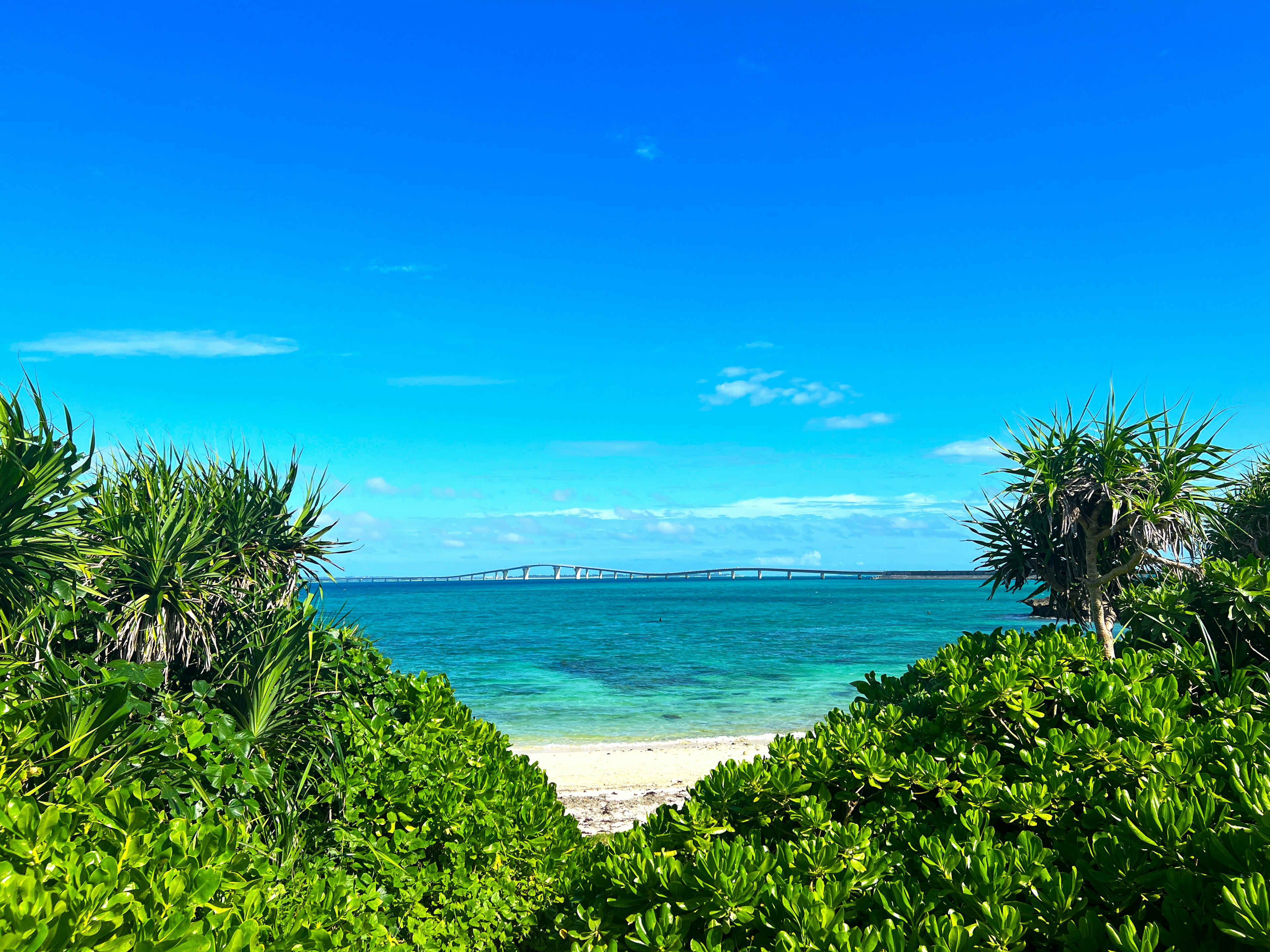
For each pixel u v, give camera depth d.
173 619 5.05
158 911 2.14
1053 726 3.56
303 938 2.79
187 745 4.21
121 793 2.61
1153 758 2.98
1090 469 8.06
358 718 5.52
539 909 4.37
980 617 71.88
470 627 63.19
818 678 30.03
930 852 2.62
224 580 5.54
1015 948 2.22
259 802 4.57
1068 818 2.84
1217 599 4.82
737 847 2.72
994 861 2.48
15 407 3.83
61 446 3.96
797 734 19.17
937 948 2.23
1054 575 8.45
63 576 4.21
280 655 5.17
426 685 7.10
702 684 28.61
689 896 2.68
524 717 22.36
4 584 3.80
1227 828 2.30
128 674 3.91
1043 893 2.34
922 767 3.25
